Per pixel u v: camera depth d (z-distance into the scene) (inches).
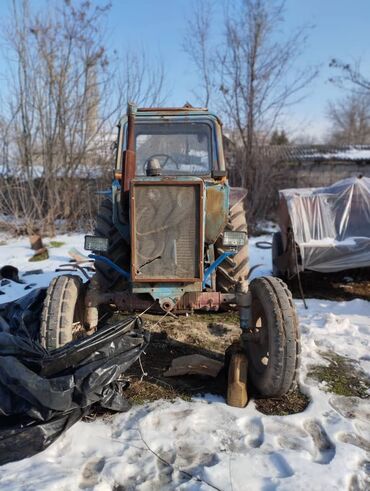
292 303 120.5
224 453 100.8
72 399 103.9
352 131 1240.2
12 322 138.8
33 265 294.2
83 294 132.1
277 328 116.1
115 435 107.4
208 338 170.7
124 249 154.4
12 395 104.3
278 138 679.7
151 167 132.6
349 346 164.9
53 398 100.6
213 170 161.3
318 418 115.4
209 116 169.0
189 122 169.2
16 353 109.2
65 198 444.8
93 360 108.3
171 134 168.7
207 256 138.2
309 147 669.3
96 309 129.2
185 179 122.1
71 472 92.7
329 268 218.2
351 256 215.0
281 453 99.8
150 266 121.0
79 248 350.6
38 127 446.9
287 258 231.9
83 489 89.4
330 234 220.1
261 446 103.8
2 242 382.9
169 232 120.6
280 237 253.9
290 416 115.7
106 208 166.1
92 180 464.4
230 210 170.1
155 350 158.4
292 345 114.8
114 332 112.8
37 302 142.0
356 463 97.7
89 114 469.7
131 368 143.6
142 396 125.7
